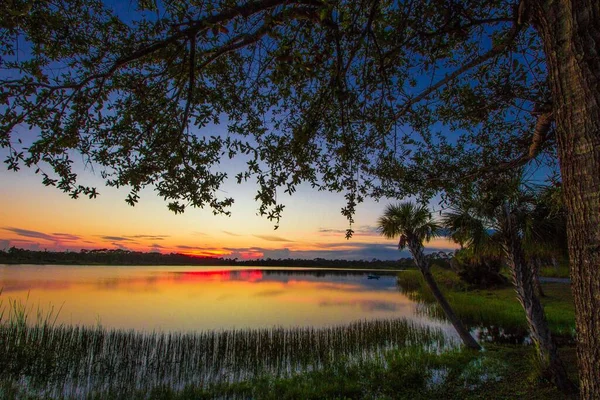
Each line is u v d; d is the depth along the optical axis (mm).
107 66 3357
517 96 4246
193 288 46594
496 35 4234
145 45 3156
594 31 1559
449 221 10188
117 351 12305
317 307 27172
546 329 8008
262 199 3721
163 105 3652
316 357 11805
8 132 2854
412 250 13594
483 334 14758
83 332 13703
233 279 78438
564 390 7344
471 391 8078
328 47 2857
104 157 3639
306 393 8625
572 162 1626
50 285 42281
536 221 8609
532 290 8422
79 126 3248
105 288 41156
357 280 77312
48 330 13977
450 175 5250
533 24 1995
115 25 3328
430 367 10086
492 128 5277
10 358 10578
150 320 20594
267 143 4293
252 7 2875
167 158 3734
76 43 3088
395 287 49938
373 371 9906
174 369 10898
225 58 4148
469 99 4457
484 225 9500
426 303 26094
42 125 3129
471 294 26578
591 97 1546
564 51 1673
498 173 5098
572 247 1638
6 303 25828
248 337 13922
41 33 2961
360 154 4352
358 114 3826
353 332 14633
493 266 28125
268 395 8680
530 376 8211
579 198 1584
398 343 13266
